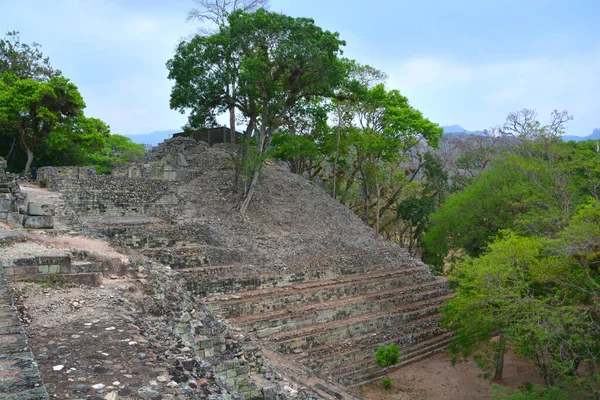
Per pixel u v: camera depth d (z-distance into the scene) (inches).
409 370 993.5
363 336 973.2
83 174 1217.4
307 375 660.1
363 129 1624.0
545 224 1028.5
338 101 1531.7
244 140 1270.9
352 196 1975.9
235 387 434.3
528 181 1227.2
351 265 1194.0
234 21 1216.8
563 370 692.7
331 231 1337.4
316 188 1581.0
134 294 424.2
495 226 1328.7
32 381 197.2
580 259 767.1
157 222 1034.7
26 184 1198.3
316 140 1706.4
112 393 220.7
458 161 2181.3
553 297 786.8
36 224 639.8
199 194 1272.1
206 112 1379.2
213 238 1035.3
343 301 1015.0
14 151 1567.4
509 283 856.9
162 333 343.3
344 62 1483.8
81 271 438.9
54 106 1417.3
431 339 1107.9
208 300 837.8
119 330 314.8
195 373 281.7
